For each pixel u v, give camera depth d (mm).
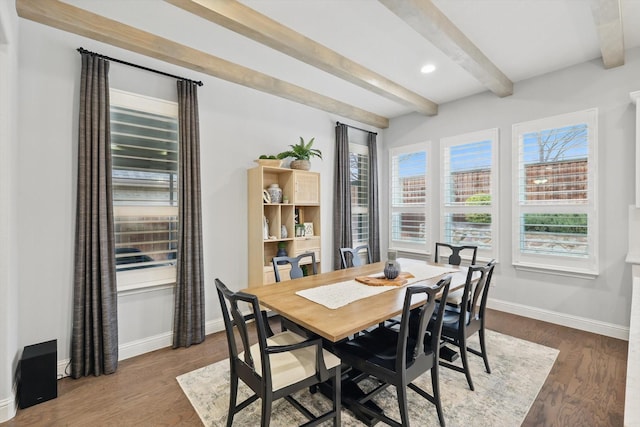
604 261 3145
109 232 2602
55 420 1975
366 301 2037
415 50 2986
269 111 3861
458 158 4328
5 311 1953
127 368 2617
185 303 3014
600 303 3182
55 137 2445
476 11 2404
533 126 3596
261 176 3416
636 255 2939
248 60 3129
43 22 2230
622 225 3033
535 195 3602
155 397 2209
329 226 4594
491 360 2654
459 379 2375
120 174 2781
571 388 2234
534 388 2238
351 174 4926
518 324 3459
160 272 3016
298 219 4090
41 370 2148
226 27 2316
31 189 2352
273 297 2148
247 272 3656
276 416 1981
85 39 2576
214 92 3383
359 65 3271
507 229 3842
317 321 1688
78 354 2447
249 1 2244
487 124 3998
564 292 3412
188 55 2861
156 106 2961
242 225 3613
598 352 2773
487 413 1976
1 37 1872
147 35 2617
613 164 3072
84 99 2488
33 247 2361
